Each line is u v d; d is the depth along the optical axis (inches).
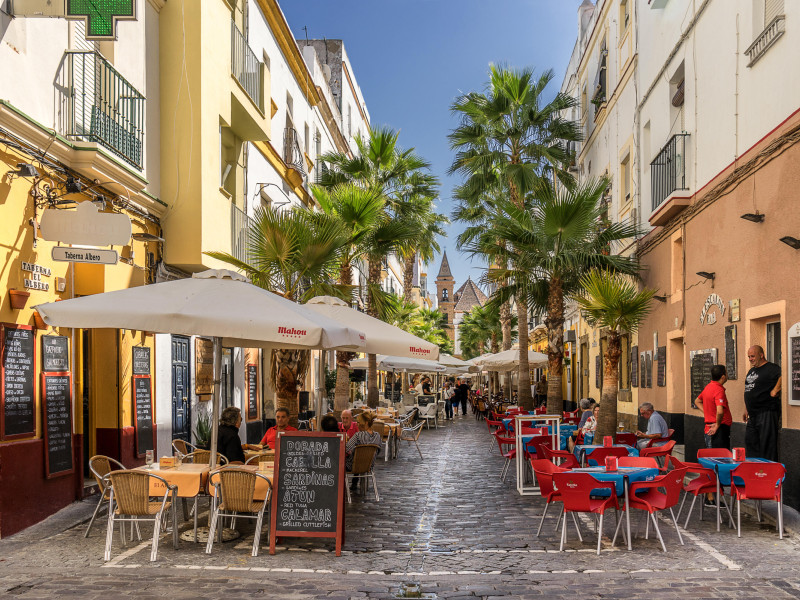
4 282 319.0
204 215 508.7
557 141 959.6
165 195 506.0
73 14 329.1
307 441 293.6
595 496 310.2
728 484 328.8
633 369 743.1
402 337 433.4
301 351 480.7
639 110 698.2
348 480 445.1
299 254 497.4
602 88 872.9
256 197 732.7
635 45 716.0
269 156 784.3
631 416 756.6
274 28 791.7
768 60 396.5
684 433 542.6
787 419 360.2
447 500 427.8
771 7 398.6
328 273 550.3
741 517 359.6
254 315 291.1
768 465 313.0
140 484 283.7
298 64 905.5
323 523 289.6
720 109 474.6
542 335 1487.5
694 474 487.2
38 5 327.0
